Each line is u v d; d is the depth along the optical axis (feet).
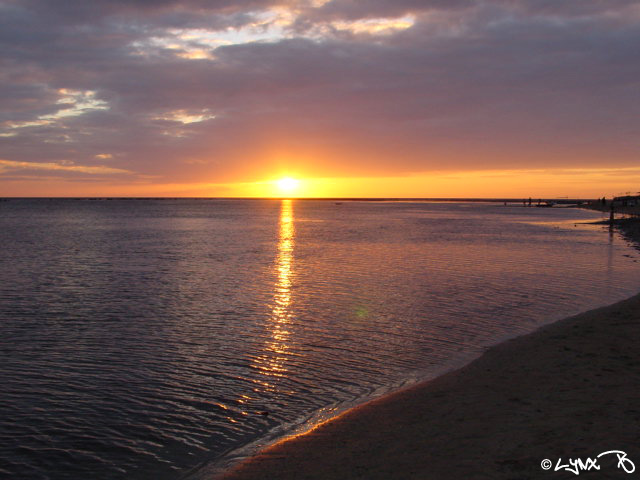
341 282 83.71
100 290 76.33
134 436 29.99
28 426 31.27
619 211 426.51
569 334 47.03
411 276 89.97
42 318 58.44
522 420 27.45
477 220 334.03
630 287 77.51
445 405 31.30
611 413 27.25
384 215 452.76
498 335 50.19
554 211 533.96
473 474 21.75
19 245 148.25
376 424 29.25
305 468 24.54
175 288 78.23
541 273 92.94
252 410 33.32
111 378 39.22
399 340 49.01
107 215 412.36
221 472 25.49
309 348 46.65
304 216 421.59
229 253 130.00
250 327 54.39
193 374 40.04
